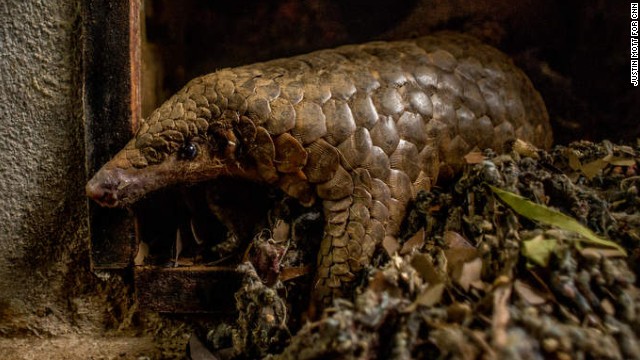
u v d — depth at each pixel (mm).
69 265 546
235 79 481
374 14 625
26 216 537
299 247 500
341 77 487
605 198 502
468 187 481
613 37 617
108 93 503
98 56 500
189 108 474
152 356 532
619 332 397
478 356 375
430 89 508
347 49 529
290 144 470
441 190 516
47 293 551
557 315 409
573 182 512
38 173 532
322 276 480
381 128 480
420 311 409
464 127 517
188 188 538
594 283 420
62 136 526
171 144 471
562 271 417
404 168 488
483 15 620
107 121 505
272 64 505
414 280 430
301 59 510
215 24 622
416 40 557
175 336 545
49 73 518
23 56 516
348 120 473
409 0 621
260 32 626
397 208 485
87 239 540
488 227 458
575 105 632
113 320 553
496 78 545
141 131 476
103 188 466
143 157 470
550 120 636
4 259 543
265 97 472
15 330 556
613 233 467
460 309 402
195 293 521
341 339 393
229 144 475
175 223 551
